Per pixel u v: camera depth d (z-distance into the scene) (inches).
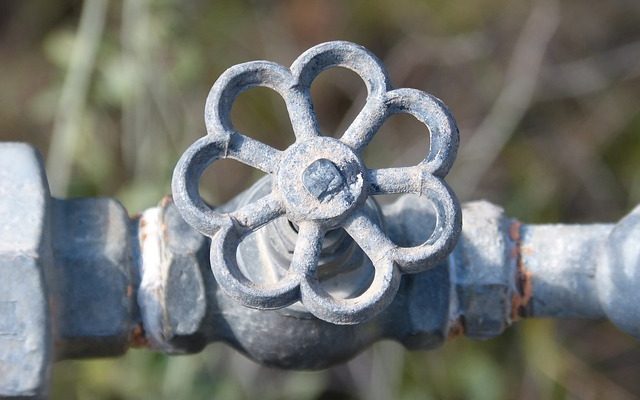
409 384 33.3
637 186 36.7
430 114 21.4
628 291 22.7
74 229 22.9
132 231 23.2
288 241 21.8
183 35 34.1
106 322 22.8
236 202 22.8
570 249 23.3
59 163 32.5
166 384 31.1
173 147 33.5
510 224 23.6
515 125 36.3
